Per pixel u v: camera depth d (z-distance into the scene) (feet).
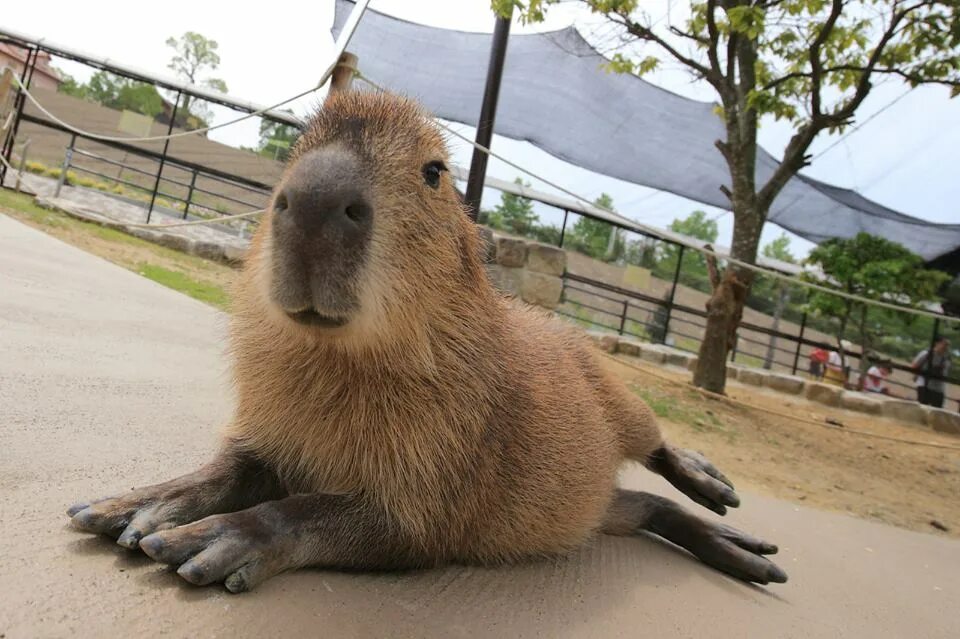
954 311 51.37
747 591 8.18
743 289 30.04
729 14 24.73
